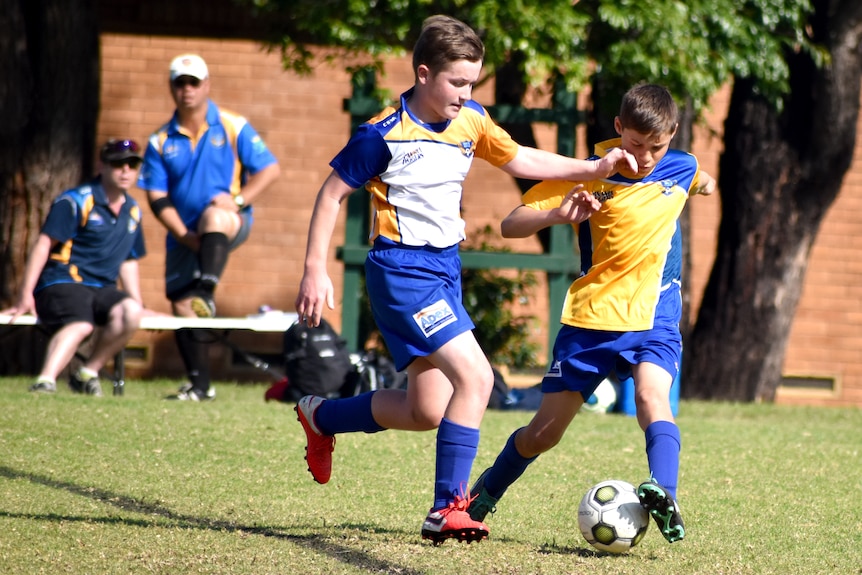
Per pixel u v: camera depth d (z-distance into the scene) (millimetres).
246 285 50000
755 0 37781
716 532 17344
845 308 51000
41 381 31562
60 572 13430
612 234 16375
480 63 14906
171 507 17766
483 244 43188
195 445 23438
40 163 40281
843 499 20562
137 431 24625
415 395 15570
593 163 16016
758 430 30688
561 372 16297
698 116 39969
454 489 14648
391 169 14906
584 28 36562
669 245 16484
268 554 14750
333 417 16641
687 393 46000
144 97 49562
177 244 34375
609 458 24344
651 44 36000
